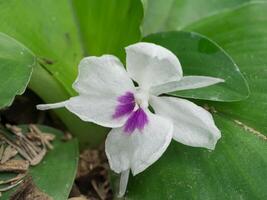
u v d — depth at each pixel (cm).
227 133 10
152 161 9
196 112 9
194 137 9
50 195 9
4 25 10
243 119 10
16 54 10
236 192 9
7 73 9
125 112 9
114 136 9
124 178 9
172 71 9
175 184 10
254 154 10
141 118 9
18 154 10
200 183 10
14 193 9
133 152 9
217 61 10
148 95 9
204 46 10
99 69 9
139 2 10
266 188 9
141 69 9
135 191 10
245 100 10
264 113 10
